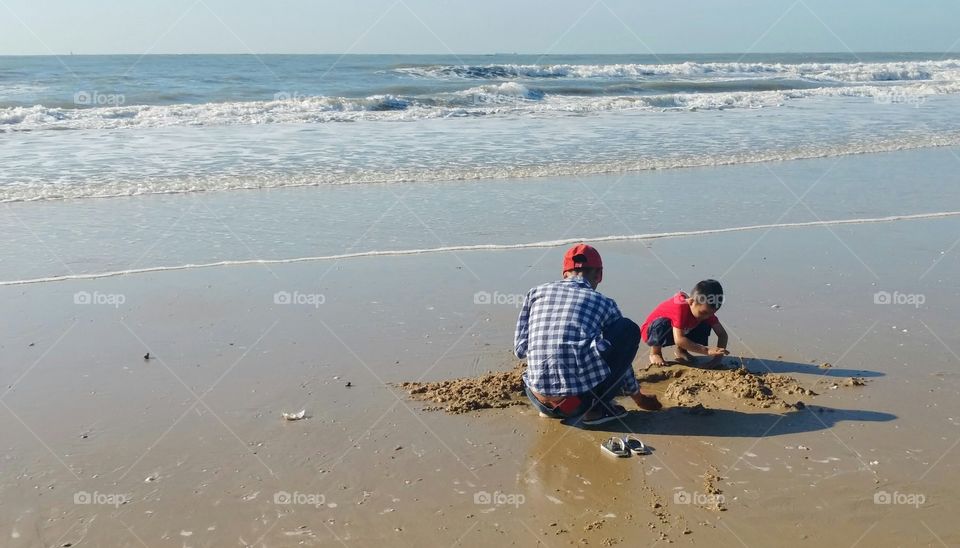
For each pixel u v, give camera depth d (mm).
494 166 13133
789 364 5645
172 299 6832
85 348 5773
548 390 4684
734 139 16703
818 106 25109
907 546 3541
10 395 4996
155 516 3732
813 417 4824
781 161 14141
